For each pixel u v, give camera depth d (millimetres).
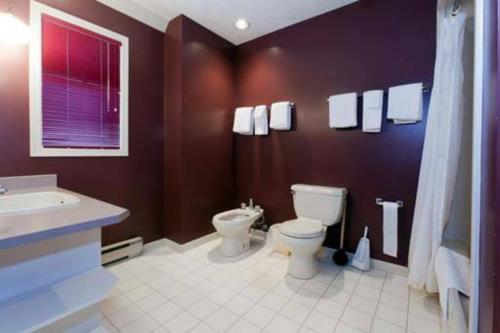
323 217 2334
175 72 2623
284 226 2193
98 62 2248
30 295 1062
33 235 896
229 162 3170
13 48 1761
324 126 2541
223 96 3049
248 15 2553
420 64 2053
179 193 2631
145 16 2508
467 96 1627
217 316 1634
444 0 1692
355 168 2379
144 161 2619
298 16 2566
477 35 838
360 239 2338
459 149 1618
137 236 2582
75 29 2086
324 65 2521
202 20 2645
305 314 1659
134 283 2016
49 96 1958
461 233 1712
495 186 681
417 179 2094
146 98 2611
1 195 1579
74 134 2117
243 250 2641
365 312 1683
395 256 2121
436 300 1814
